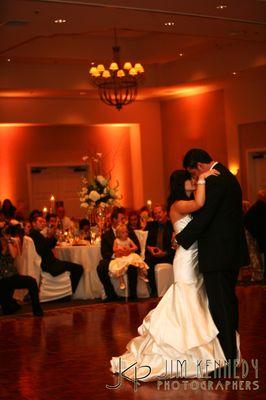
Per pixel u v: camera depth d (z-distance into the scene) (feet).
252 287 36.22
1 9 31.65
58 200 59.47
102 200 37.65
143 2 31.45
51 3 30.86
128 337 24.38
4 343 24.54
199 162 18.54
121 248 34.32
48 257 34.88
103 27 36.06
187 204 18.21
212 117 56.65
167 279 35.58
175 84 52.85
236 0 31.89
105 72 42.11
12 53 44.34
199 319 18.08
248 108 53.72
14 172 57.26
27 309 33.06
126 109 59.41
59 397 17.13
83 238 37.91
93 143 60.49
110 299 34.30
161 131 61.41
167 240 36.17
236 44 48.08
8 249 31.63
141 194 60.75
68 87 50.55
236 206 18.31
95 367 20.08
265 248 38.63
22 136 57.57
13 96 52.75
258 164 54.44
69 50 46.16
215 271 17.93
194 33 38.83
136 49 50.37
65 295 35.06
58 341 24.35
